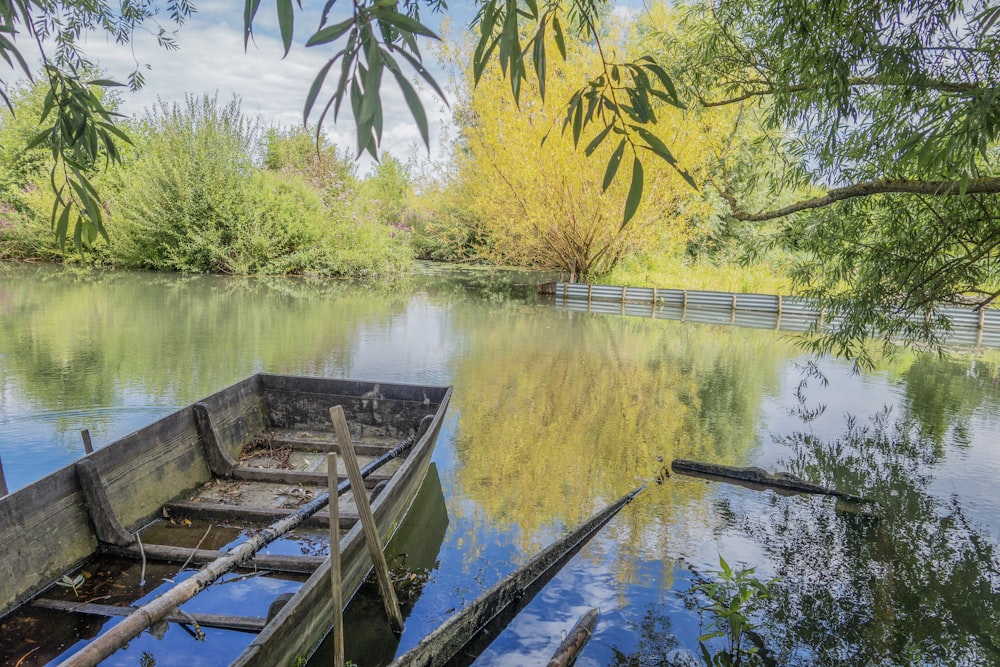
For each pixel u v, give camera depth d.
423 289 20.98
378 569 3.53
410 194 29.05
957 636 3.72
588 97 1.44
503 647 3.55
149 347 10.48
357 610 3.82
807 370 10.88
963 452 6.89
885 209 5.18
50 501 3.75
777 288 20.11
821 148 5.05
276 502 4.91
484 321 14.72
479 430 7.29
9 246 23.80
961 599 4.09
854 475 6.20
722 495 5.66
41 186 21.91
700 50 5.61
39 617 3.42
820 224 5.38
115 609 3.48
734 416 8.12
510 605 3.90
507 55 1.34
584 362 10.92
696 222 21.59
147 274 21.48
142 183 22.05
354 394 6.52
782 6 4.30
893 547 4.75
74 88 2.32
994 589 4.20
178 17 3.67
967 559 4.59
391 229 25.81
